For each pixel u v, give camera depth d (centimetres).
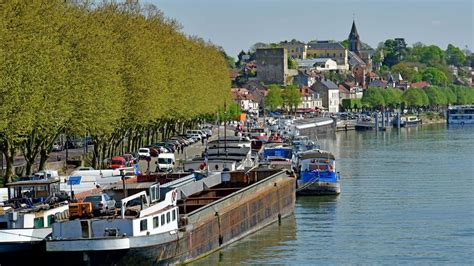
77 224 9738
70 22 15862
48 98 14012
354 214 15250
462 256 11912
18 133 13612
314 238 13000
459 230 13725
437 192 18150
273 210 14050
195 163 16275
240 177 14725
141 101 19088
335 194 17612
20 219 9919
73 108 15138
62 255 9594
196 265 11088
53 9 15088
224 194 13738
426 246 12544
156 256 10019
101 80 16162
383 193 18025
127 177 13588
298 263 11419
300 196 17575
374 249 12325
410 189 18650
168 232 10238
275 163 18788
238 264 11225
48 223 10106
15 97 13038
